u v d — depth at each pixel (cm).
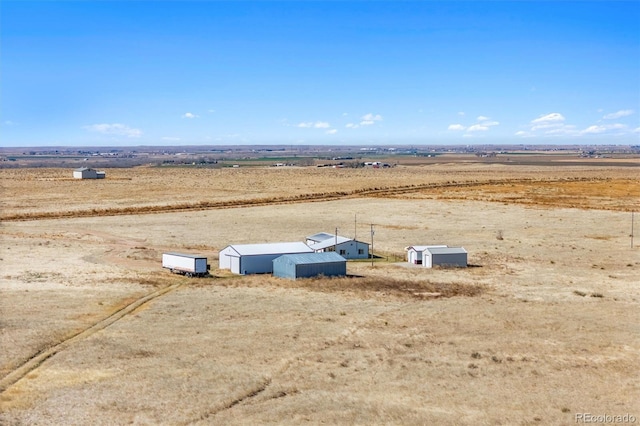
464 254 10138
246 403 4603
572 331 6531
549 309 7412
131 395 4684
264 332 6291
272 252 9631
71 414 4353
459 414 4466
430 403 4656
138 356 5522
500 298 7938
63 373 5084
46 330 6109
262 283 8569
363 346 5931
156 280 8569
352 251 10850
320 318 6825
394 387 4950
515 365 5503
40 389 4762
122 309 7056
